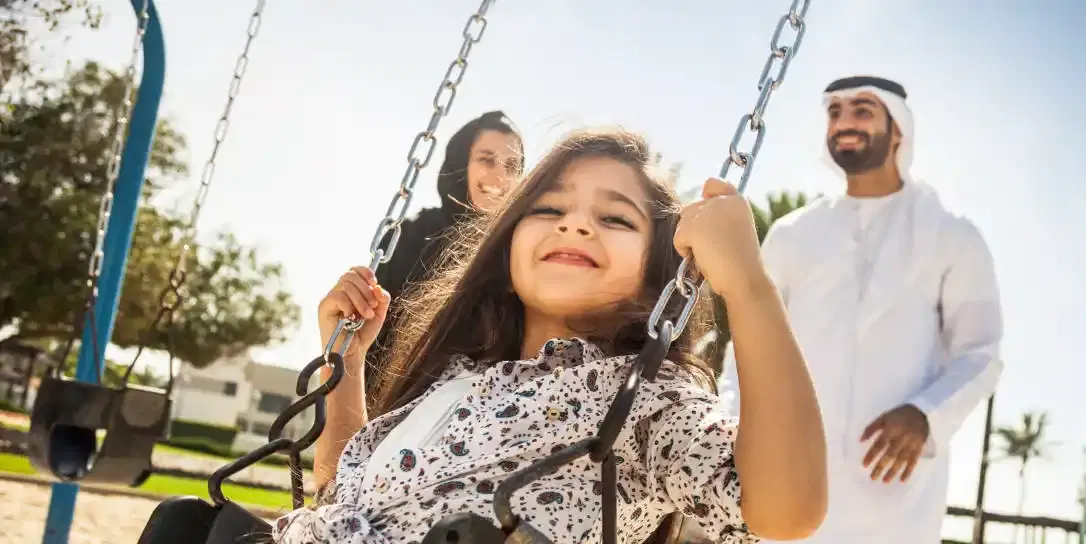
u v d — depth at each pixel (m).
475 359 1.92
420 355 1.94
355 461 1.70
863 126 3.86
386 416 1.74
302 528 1.50
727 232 1.41
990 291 3.79
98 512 7.77
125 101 3.45
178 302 3.21
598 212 1.75
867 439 3.63
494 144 3.48
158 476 12.67
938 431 3.61
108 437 2.98
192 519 1.61
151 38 3.80
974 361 3.71
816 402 1.36
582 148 1.81
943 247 3.79
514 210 1.82
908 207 3.88
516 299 1.89
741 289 1.39
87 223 19.72
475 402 1.62
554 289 1.73
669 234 1.78
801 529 1.33
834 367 3.77
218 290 27.73
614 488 1.27
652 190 1.79
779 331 1.38
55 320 21.39
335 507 1.50
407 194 1.88
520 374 1.63
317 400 1.66
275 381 49.59
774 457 1.32
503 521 1.17
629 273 1.74
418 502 1.48
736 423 1.44
